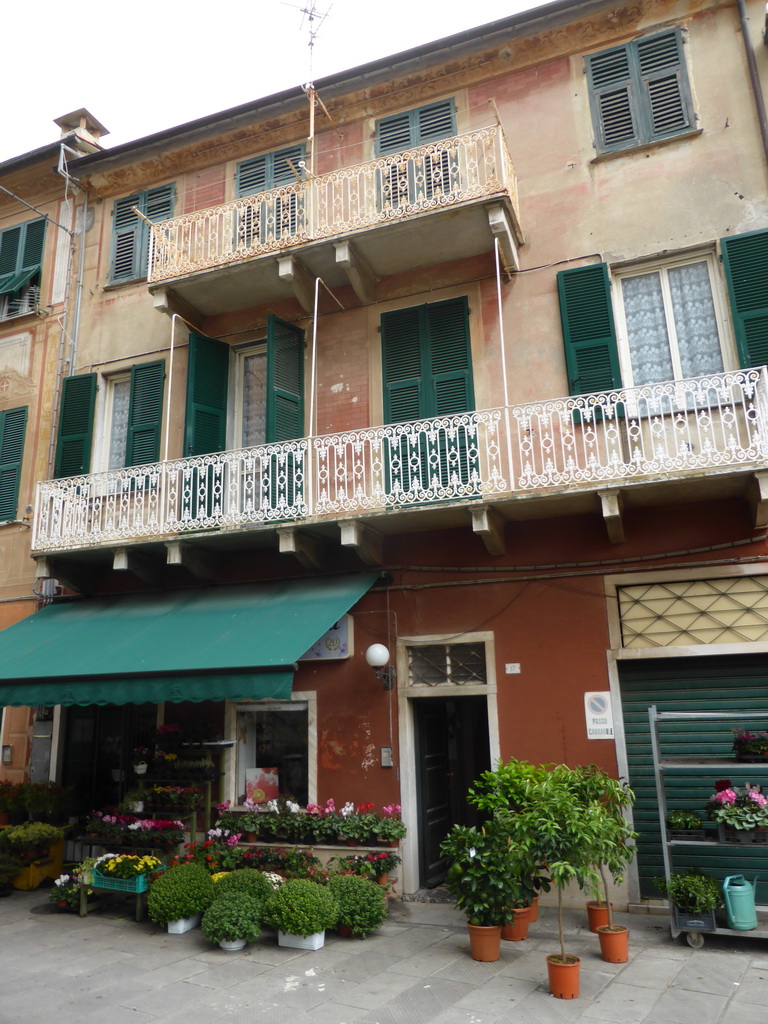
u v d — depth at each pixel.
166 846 8.93
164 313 11.83
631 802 7.03
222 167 12.65
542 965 6.52
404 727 9.31
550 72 10.67
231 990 6.11
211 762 9.89
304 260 10.43
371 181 11.00
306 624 8.70
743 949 6.80
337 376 10.87
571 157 10.23
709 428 8.70
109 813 9.80
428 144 10.01
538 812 6.30
